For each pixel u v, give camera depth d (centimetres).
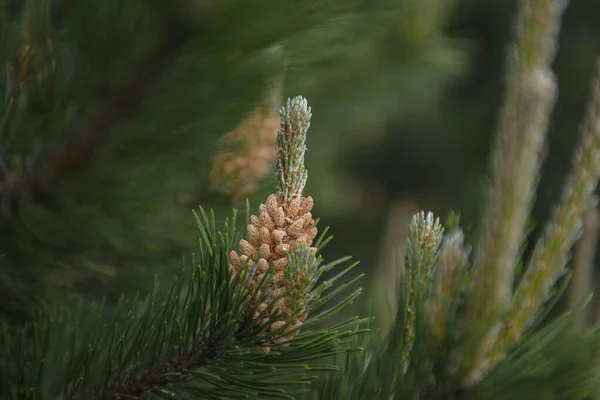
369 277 136
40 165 61
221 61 58
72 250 64
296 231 57
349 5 65
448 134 386
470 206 382
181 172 61
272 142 64
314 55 65
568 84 384
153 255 65
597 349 53
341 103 155
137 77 59
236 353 57
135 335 61
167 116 59
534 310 51
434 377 52
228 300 57
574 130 377
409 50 151
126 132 60
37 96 60
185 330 59
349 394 58
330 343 57
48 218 62
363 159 379
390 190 391
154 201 62
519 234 49
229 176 64
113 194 61
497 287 50
